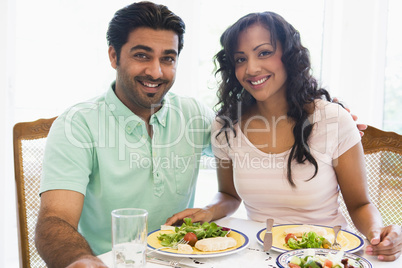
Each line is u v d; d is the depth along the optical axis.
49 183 1.21
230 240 1.07
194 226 1.18
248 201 1.53
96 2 2.63
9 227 2.44
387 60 2.80
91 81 2.65
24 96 2.46
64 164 1.25
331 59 2.86
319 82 1.61
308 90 1.51
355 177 1.43
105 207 1.37
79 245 0.97
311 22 2.86
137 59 1.33
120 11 1.34
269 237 1.13
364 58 2.79
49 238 1.02
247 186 1.50
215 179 2.71
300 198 1.44
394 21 2.77
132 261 0.87
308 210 1.47
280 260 0.95
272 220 1.23
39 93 2.50
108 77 2.70
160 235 1.13
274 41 1.42
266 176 1.47
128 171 1.37
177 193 1.46
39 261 1.51
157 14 1.31
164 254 1.02
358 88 2.82
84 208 1.41
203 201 2.72
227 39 1.47
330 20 2.83
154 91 1.36
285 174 1.44
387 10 2.77
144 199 1.40
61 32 2.54
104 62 2.68
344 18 2.80
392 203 1.53
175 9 2.81
